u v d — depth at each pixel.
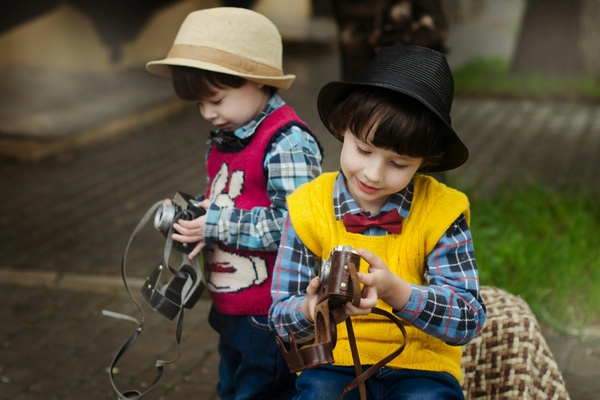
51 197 6.04
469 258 1.82
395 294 1.66
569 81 10.55
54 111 8.24
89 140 7.79
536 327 2.36
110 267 4.55
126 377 3.27
